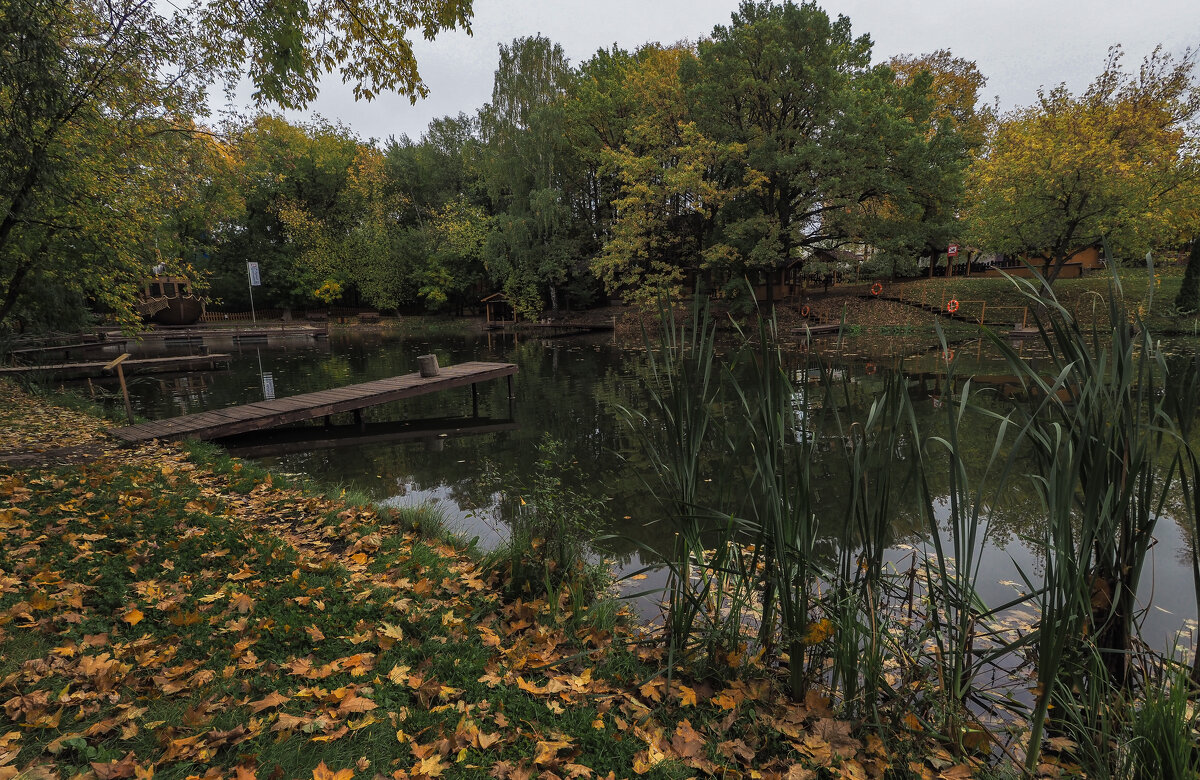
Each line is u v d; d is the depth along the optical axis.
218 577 3.62
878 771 2.28
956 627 2.64
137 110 10.01
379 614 3.28
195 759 1.99
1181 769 2.05
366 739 2.18
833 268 25.88
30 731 2.02
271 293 43.78
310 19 5.88
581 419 11.91
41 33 6.52
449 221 41.12
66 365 17.00
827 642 2.85
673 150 26.02
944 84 31.62
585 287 36.91
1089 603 2.46
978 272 35.66
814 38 22.94
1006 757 2.49
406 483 7.72
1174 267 27.06
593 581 4.16
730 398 11.06
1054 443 2.32
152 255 11.97
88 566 3.48
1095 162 20.33
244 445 10.05
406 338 33.75
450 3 6.02
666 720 2.55
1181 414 2.38
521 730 2.30
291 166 41.25
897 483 6.79
